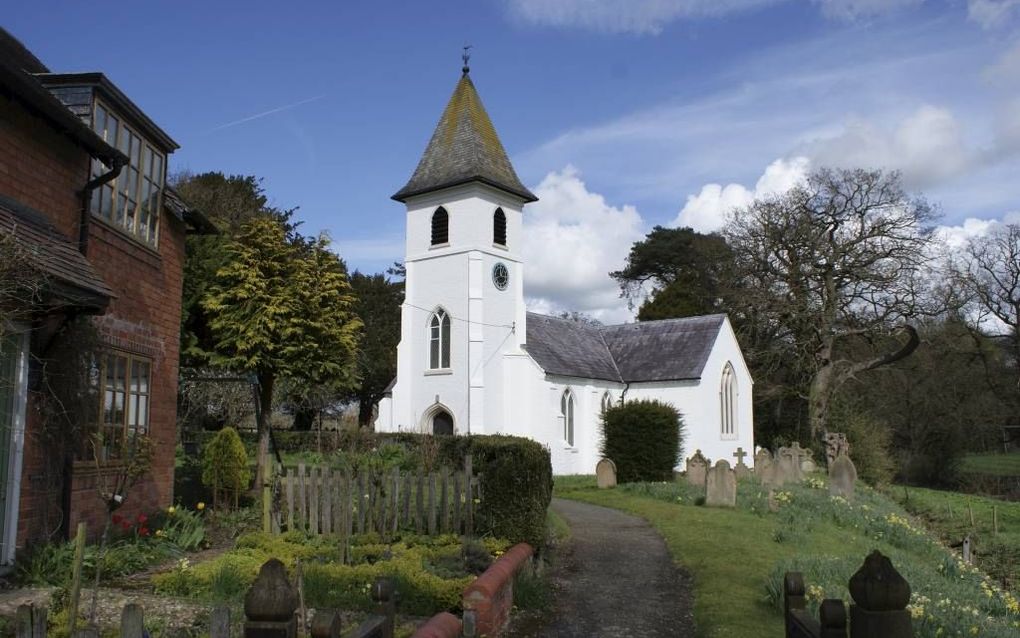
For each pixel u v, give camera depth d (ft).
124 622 16.94
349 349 72.43
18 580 32.86
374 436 91.66
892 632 15.34
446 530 42.29
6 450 33.96
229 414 112.88
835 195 152.97
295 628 15.26
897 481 157.79
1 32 44.83
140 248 46.93
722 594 39.73
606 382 142.10
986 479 148.77
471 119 132.67
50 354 36.83
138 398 46.37
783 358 165.99
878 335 150.10
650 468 97.14
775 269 162.40
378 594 20.38
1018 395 156.25
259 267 67.51
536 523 41.70
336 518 42.04
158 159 49.93
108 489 41.52
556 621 35.19
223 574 33.30
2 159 34.42
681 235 243.81
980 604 44.19
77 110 40.32
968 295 153.89
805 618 19.75
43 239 34.42
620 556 50.83
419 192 130.52
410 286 132.77
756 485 87.81
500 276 129.08
